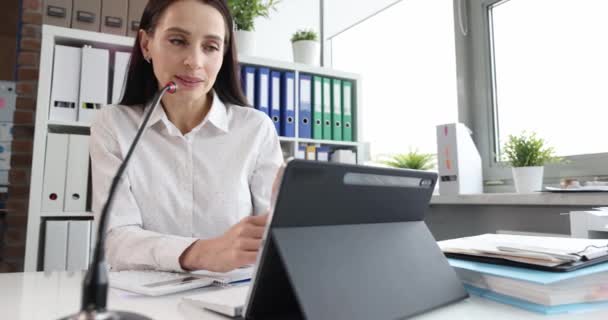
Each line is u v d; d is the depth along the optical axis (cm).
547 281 41
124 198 84
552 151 151
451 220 180
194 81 85
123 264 68
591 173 148
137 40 98
